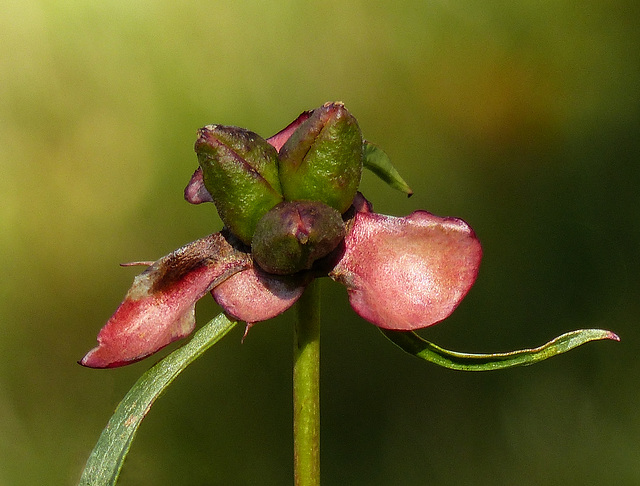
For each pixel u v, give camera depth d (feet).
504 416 3.04
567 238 3.22
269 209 1.69
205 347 1.69
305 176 1.68
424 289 1.67
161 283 1.69
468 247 1.67
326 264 1.69
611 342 3.06
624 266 3.13
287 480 2.99
